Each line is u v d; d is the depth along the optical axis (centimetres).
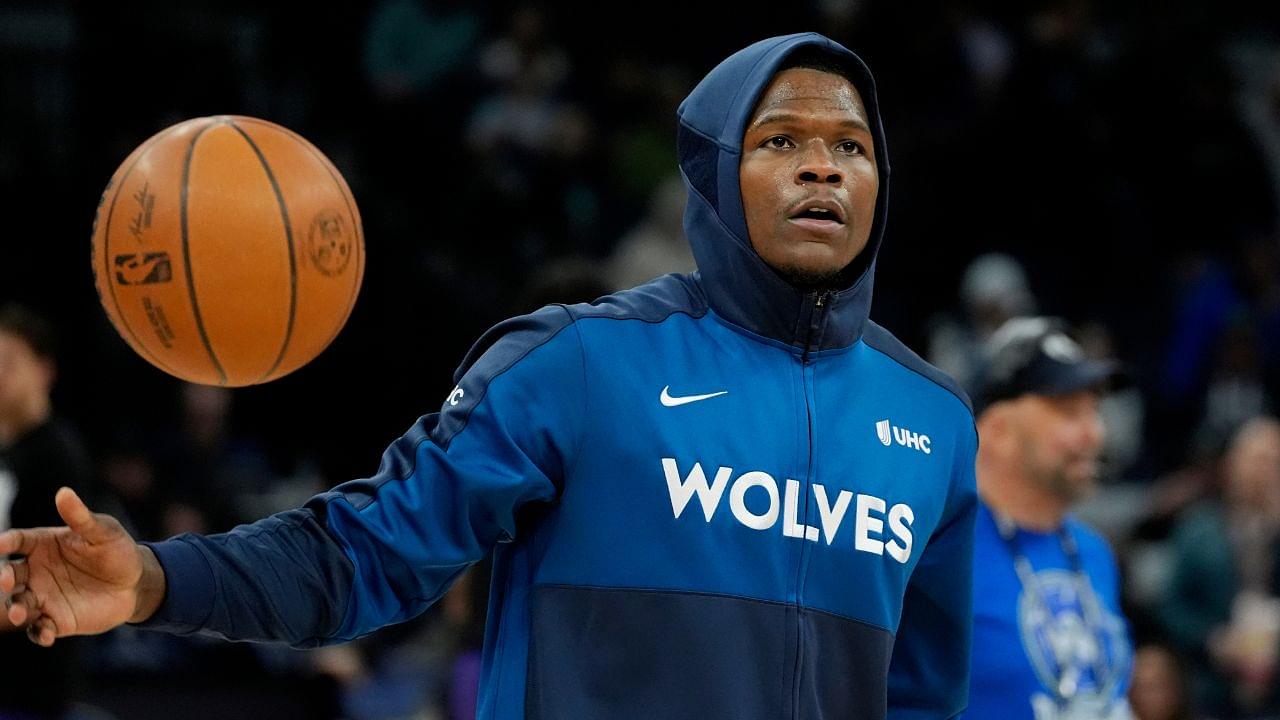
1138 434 3947
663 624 894
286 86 3947
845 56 988
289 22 3984
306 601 855
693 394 934
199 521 2705
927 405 1023
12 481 1909
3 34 3931
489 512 904
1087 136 4197
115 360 3266
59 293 3350
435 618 2792
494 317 3559
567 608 905
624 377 923
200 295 870
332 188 919
